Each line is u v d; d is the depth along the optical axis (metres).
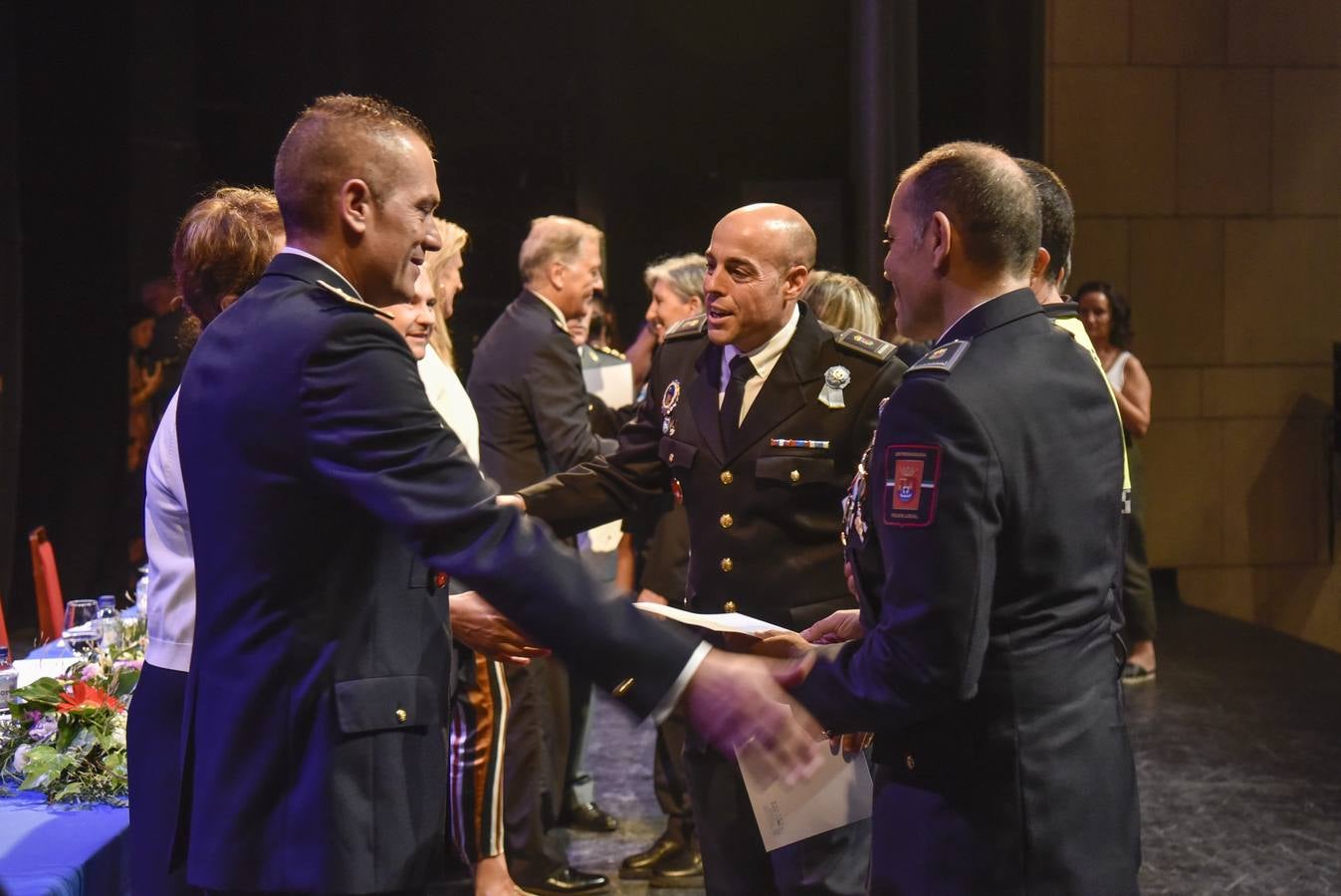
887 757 1.74
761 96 8.20
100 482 6.86
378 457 1.51
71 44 6.71
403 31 8.02
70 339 6.80
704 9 8.13
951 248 1.73
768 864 2.27
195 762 1.64
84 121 6.77
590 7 8.08
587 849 3.79
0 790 2.36
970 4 7.63
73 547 6.83
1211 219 7.46
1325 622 7.62
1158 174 7.43
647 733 5.01
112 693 2.47
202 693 1.63
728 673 1.57
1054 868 1.62
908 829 1.69
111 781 2.31
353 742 1.59
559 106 8.16
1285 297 7.50
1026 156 7.38
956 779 1.66
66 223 6.77
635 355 4.91
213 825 1.59
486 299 8.22
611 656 1.53
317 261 1.65
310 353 1.53
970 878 1.64
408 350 1.59
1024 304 1.72
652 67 8.20
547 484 2.52
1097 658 1.71
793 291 2.32
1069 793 1.64
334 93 7.65
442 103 8.10
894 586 1.60
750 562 2.33
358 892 1.57
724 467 2.35
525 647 2.16
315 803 1.57
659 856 3.58
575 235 3.64
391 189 1.66
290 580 1.57
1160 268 7.46
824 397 2.31
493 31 8.08
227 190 2.16
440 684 1.70
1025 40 7.34
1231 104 7.42
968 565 1.55
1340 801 4.04
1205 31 7.37
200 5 7.46
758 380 2.37
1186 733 4.79
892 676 1.58
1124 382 5.59
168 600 1.93
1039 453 1.63
